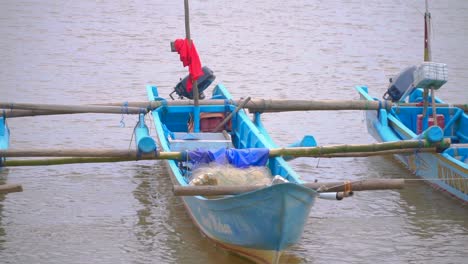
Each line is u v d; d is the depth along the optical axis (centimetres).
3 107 2364
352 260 1902
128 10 5081
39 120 3006
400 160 2620
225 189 1706
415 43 4403
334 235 2056
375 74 3788
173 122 2561
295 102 2516
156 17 4928
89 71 3719
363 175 2500
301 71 3819
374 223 2141
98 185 2394
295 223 1656
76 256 1891
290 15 5103
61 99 3256
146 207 2217
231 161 1991
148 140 2031
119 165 2600
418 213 2206
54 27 4566
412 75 2644
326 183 1736
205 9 5203
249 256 1805
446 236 2050
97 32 4488
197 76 2436
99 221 2111
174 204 2244
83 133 2859
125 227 2073
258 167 1936
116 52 4091
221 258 1881
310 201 1641
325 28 4766
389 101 2577
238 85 3553
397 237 2044
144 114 2458
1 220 2103
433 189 2377
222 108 2509
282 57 4084
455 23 4872
